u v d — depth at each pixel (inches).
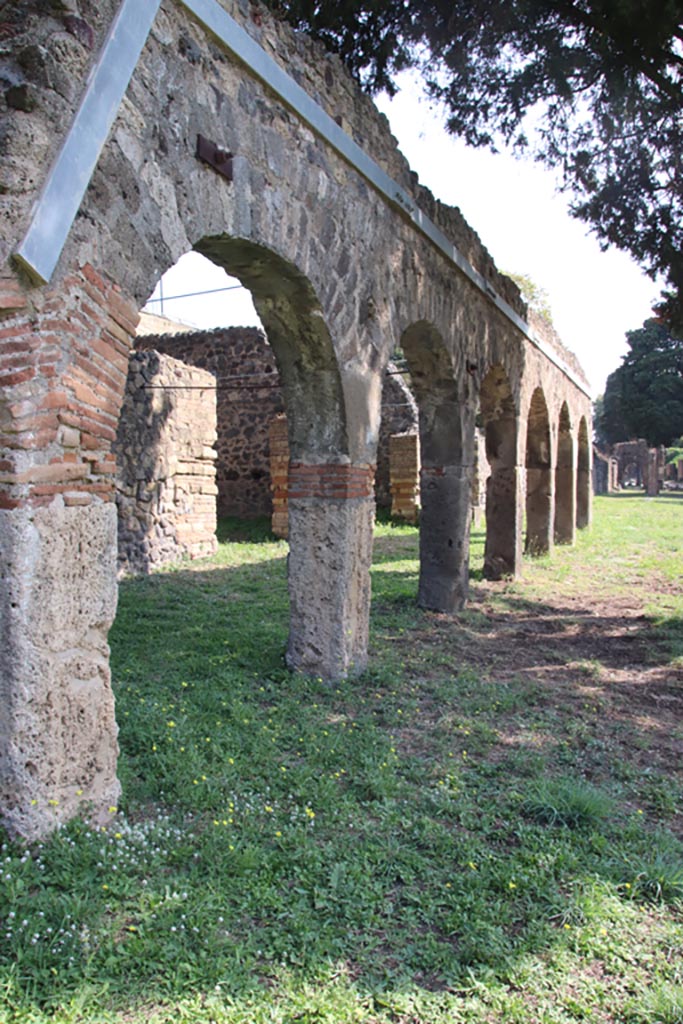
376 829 127.6
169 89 133.8
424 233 247.6
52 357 110.5
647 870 115.4
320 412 203.8
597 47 262.1
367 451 215.5
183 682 197.5
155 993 87.6
